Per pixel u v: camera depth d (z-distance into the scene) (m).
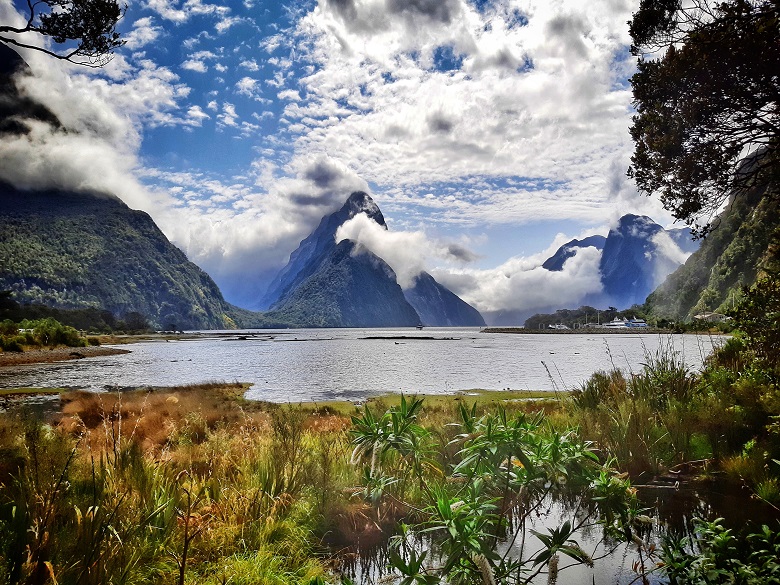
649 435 6.57
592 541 4.19
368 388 28.11
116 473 4.67
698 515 4.71
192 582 3.48
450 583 2.88
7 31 7.15
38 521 3.44
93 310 157.50
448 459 5.77
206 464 6.06
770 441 5.90
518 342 112.88
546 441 3.35
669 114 6.70
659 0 6.76
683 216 7.15
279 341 128.50
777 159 6.23
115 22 7.60
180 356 66.12
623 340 106.56
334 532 4.83
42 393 24.09
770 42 5.49
